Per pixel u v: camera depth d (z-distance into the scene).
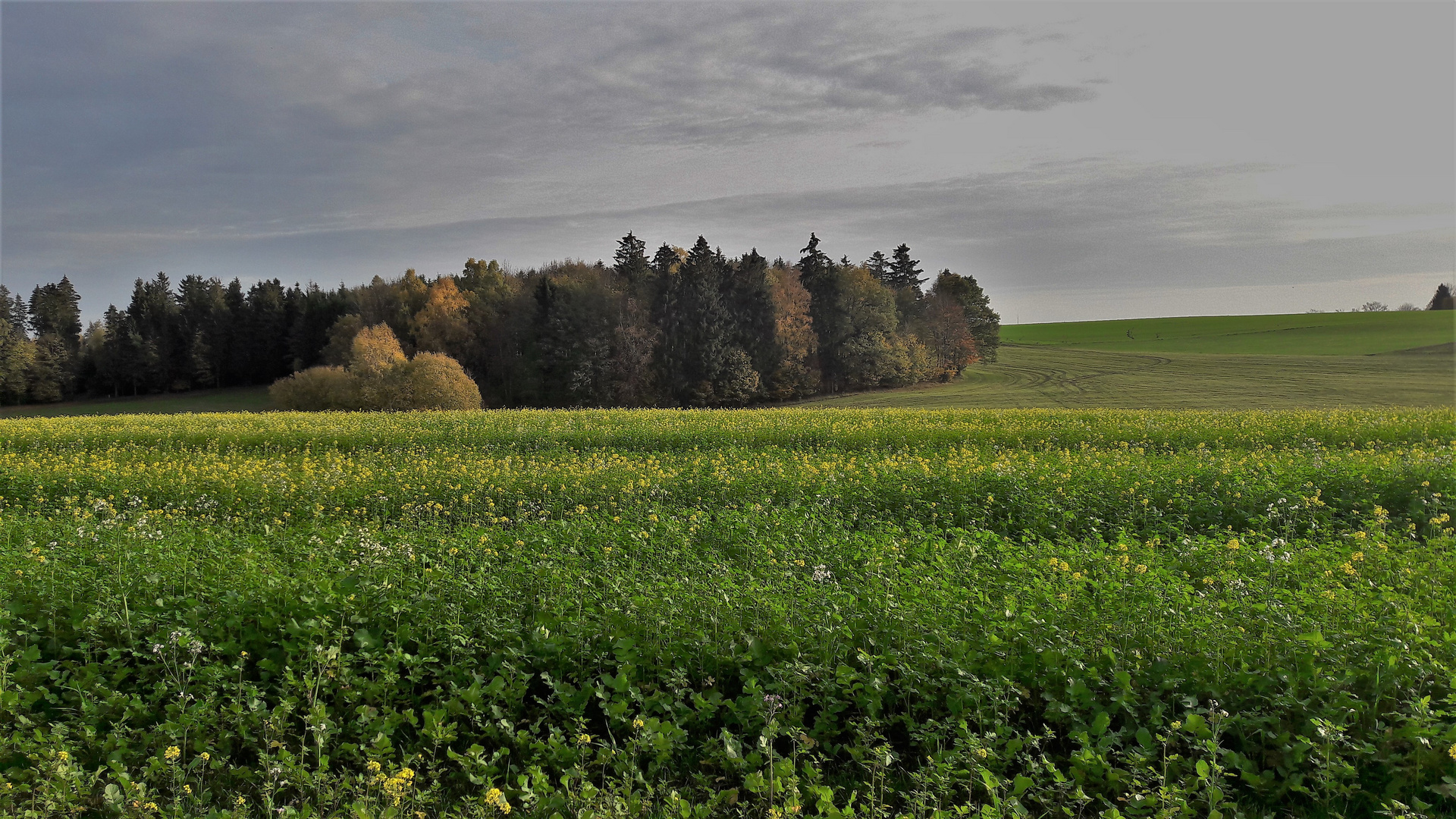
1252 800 4.84
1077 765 4.94
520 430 23.33
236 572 7.86
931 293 81.56
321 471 16.31
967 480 13.48
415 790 4.74
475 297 72.50
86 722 5.48
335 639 6.46
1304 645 5.65
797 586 7.62
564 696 5.79
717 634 6.45
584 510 12.23
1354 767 4.70
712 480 14.02
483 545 9.12
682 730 5.34
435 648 6.50
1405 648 5.43
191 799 4.82
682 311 66.50
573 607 7.09
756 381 63.78
